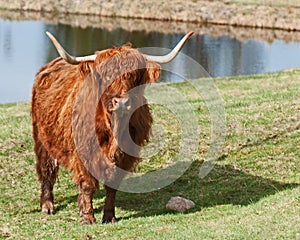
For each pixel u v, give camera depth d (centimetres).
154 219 1245
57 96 1276
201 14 7062
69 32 5912
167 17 7169
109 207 1256
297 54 4888
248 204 1330
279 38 5944
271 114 2098
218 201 1381
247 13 6925
